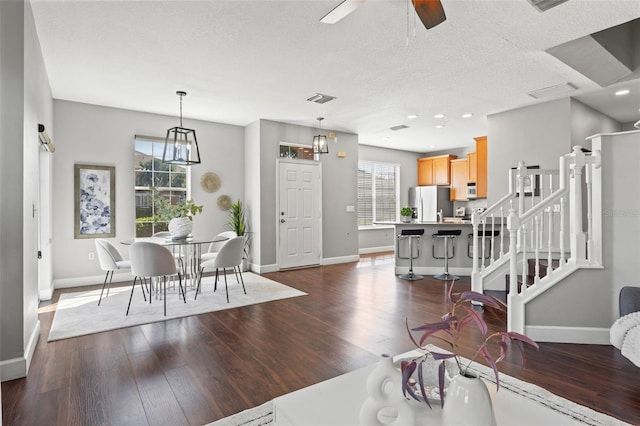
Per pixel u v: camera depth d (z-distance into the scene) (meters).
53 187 4.74
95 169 5.02
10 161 2.35
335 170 6.99
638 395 2.07
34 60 2.88
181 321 3.47
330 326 3.32
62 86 4.30
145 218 5.43
